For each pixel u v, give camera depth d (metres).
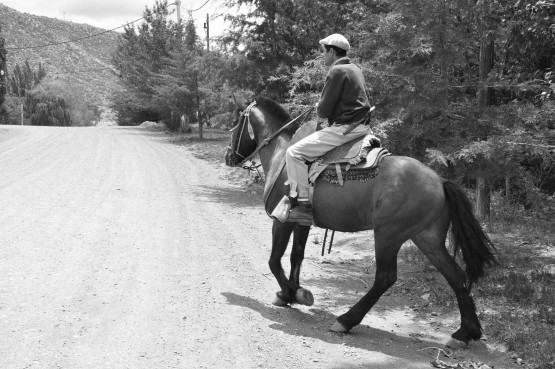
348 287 7.13
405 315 6.24
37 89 69.25
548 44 10.25
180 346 5.07
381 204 5.26
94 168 16.17
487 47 8.84
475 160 7.62
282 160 6.17
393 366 4.89
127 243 8.39
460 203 5.28
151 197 12.31
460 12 7.39
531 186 8.01
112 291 6.34
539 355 5.09
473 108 7.62
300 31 14.21
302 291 5.94
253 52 14.64
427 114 7.39
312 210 5.69
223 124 15.72
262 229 10.11
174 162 18.86
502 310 6.29
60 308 5.75
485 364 4.96
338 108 5.57
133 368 4.61
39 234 8.51
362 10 9.84
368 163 5.38
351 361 4.96
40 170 15.12
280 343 5.27
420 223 5.26
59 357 4.71
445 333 5.74
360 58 8.05
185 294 6.42
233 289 6.73
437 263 5.38
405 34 7.41
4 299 5.89
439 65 7.79
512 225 10.00
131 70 39.38
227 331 5.47
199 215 10.89
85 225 9.30
